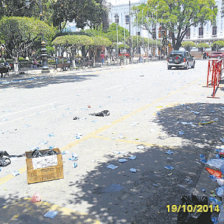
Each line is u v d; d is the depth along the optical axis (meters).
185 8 55.06
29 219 3.24
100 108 9.48
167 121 7.49
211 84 14.17
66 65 29.23
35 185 4.11
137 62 50.09
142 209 3.39
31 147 5.74
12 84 18.11
